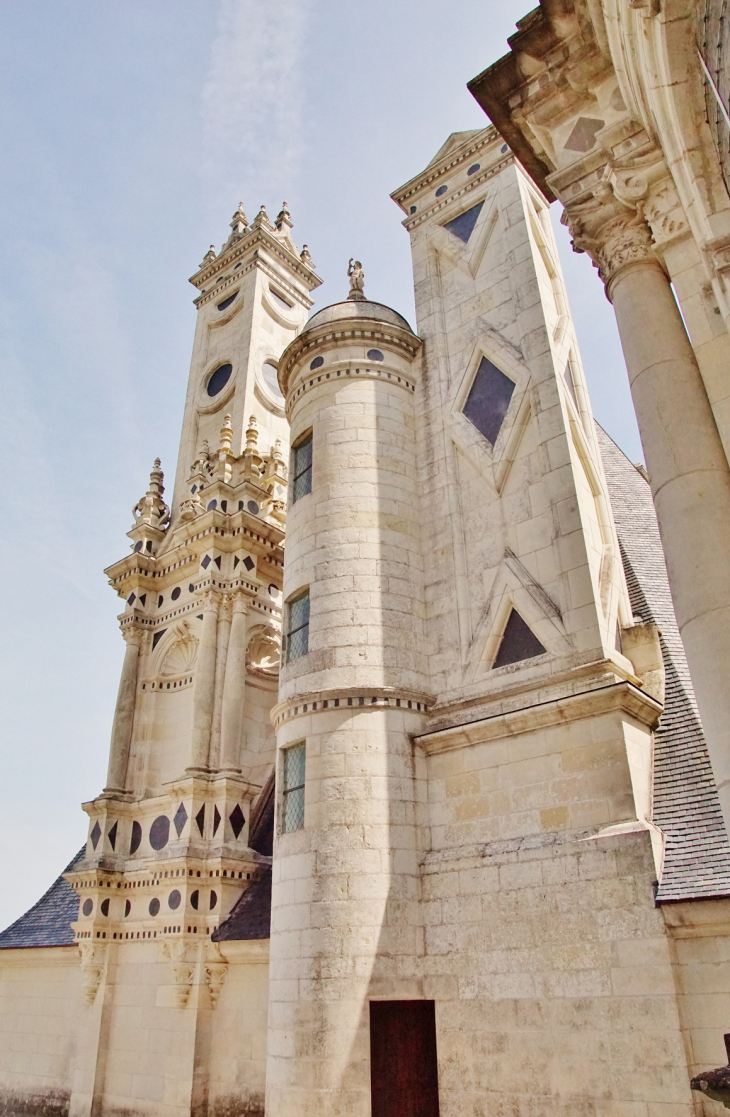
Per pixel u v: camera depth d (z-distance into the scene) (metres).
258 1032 21.95
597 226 11.21
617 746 15.64
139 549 33.12
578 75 11.80
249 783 26.31
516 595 18.80
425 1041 15.89
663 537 9.12
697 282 9.71
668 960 13.33
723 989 12.91
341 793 17.91
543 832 16.08
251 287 39.91
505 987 15.23
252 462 32.44
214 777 26.38
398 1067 15.59
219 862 24.47
